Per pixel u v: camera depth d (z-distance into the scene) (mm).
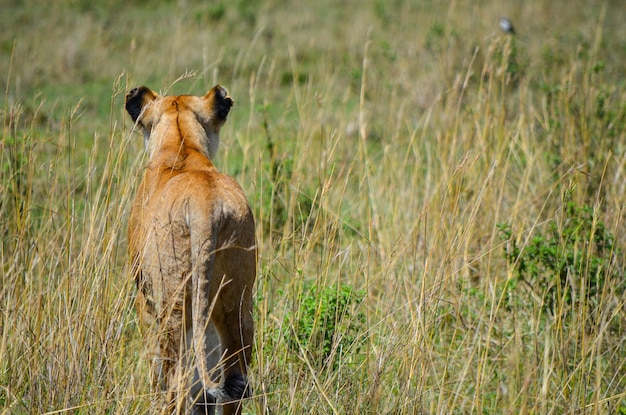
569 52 20578
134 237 9820
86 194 11086
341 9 34750
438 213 13188
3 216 12367
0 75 23844
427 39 24078
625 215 13109
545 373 9703
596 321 10656
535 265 12258
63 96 22688
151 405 9164
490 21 28781
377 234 13586
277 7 34844
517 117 16953
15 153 12766
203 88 18047
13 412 9789
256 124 19219
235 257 9102
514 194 15000
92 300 9984
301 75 24938
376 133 18766
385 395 10523
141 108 11133
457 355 11398
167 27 30281
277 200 14453
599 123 15734
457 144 16297
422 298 10273
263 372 10430
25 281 11141
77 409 9516
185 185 9156
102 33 28984
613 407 10391
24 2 32750
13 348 10258
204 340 8711
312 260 13641
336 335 10383
